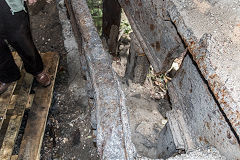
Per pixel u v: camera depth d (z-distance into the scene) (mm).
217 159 1587
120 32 4285
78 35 2424
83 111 3336
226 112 1298
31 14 4309
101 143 1415
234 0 1765
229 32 1592
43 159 2990
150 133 3059
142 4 2408
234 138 1413
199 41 1506
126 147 1390
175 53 2184
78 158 3010
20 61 3297
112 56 4035
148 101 3453
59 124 3260
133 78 3451
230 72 1376
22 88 3131
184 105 2061
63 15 3996
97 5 4258
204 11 1711
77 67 3670
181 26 1668
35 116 3010
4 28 2234
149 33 2473
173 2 1778
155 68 2547
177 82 2145
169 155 2182
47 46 3994
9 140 2734
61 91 3529
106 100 1540
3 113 2805
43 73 3084
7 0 2094
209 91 1594
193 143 1971
